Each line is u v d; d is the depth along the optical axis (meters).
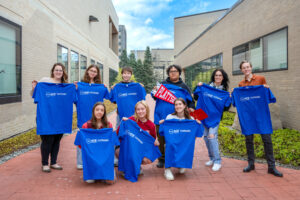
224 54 13.72
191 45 23.61
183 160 3.91
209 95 4.48
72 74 13.30
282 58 7.97
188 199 3.21
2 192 3.37
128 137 3.95
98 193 3.38
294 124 7.25
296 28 7.12
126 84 4.77
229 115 11.02
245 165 4.65
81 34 15.11
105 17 24.52
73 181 3.80
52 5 10.17
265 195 3.33
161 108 4.54
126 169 3.91
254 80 4.37
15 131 7.14
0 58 6.54
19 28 7.42
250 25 10.35
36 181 3.78
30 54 8.16
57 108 4.17
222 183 3.77
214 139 4.43
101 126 4.02
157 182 3.81
